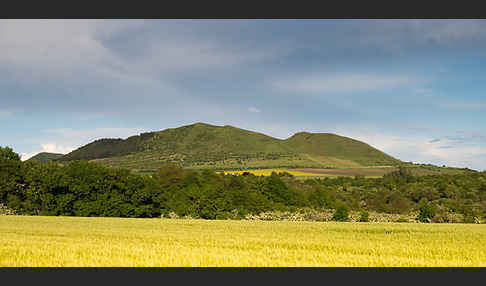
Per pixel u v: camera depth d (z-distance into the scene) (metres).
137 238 24.33
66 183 75.31
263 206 90.19
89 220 48.41
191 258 16.17
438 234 29.17
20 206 73.56
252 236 26.52
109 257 16.27
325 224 44.75
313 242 22.44
